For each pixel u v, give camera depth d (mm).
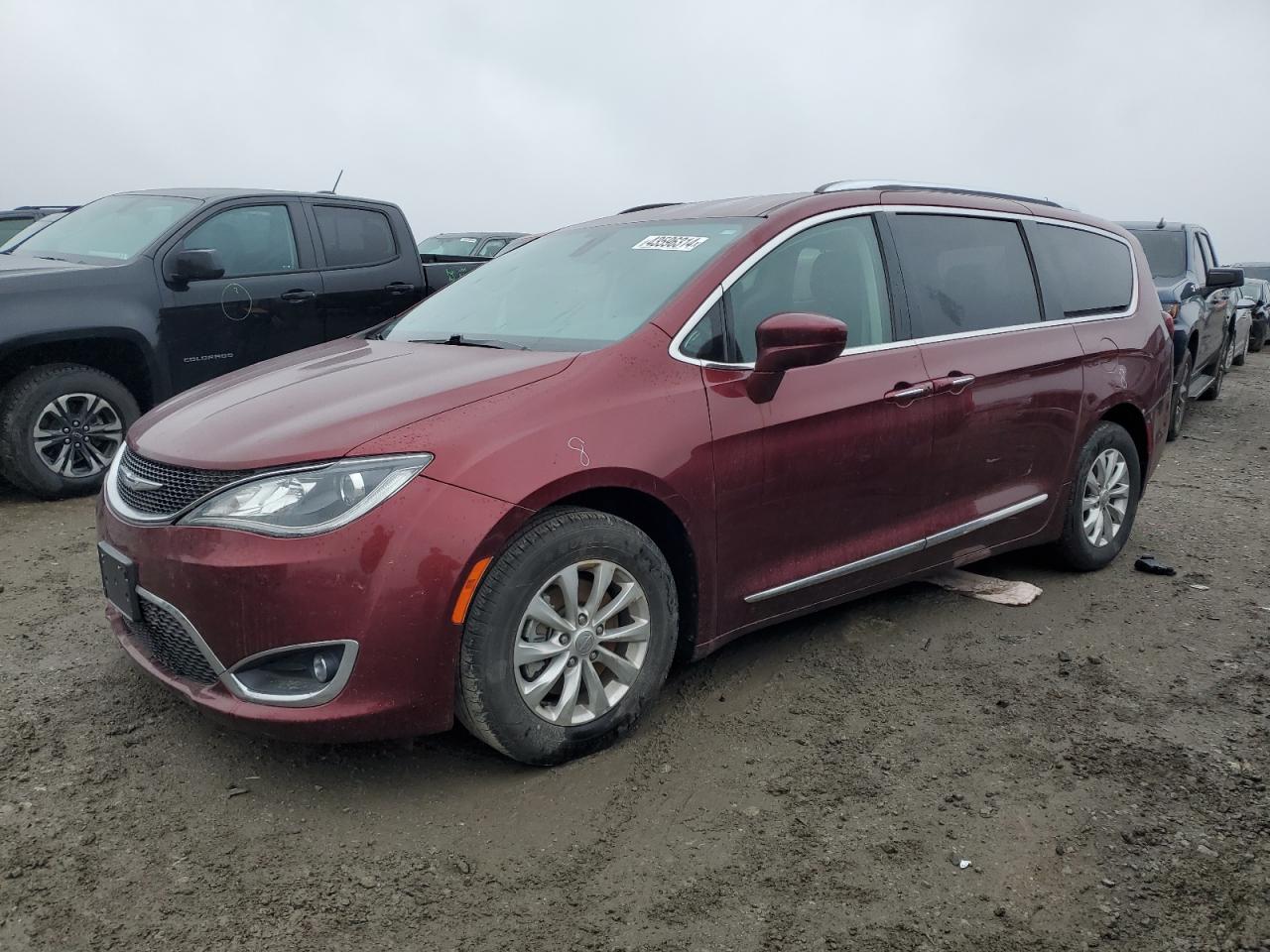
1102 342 4770
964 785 3033
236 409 3189
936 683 3715
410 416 2916
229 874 2594
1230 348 13336
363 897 2518
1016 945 2383
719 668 3816
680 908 2494
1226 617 4453
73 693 3514
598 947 2359
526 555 2881
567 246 4270
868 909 2498
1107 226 5258
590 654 3086
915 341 3979
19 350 5938
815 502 3609
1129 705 3564
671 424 3203
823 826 2828
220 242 6918
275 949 2332
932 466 3984
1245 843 2760
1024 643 4105
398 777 3047
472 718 2926
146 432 3287
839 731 3354
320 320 7383
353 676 2742
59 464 6113
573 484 2953
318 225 7504
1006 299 4430
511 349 3510
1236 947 2379
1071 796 2979
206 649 2807
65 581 4684
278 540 2715
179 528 2834
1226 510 6480
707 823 2838
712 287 3490
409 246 8109
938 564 4148
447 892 2547
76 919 2410
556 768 3109
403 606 2734
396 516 2742
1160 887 2588
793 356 3312
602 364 3209
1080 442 4703
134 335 6348
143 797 2910
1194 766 3150
